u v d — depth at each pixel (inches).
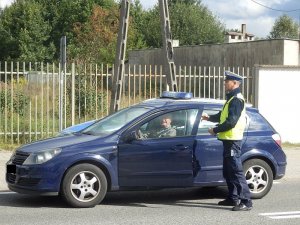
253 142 396.5
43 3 2348.7
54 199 393.4
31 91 646.5
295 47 1206.9
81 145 362.6
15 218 339.0
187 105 386.9
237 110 359.6
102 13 2129.7
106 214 351.6
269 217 348.8
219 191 432.5
